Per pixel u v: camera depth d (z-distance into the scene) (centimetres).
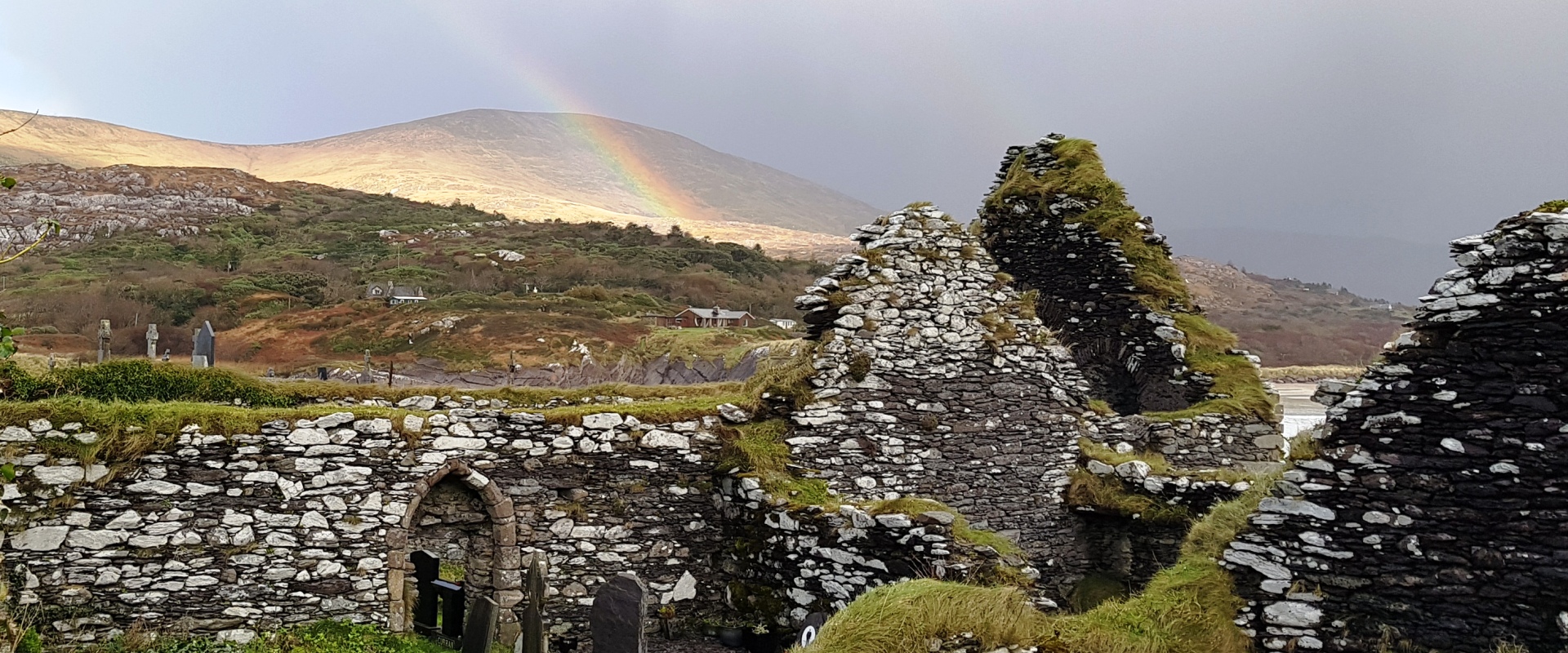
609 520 1212
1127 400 1831
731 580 1246
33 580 973
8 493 967
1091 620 895
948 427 1377
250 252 8869
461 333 4206
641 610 888
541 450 1184
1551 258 817
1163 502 1345
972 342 1417
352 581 1076
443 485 1154
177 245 8931
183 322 5275
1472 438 834
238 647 1006
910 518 1079
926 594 884
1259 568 906
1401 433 864
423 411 1156
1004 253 1952
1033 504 1419
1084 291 1855
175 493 1023
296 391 1341
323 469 1076
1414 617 839
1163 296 1814
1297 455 923
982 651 834
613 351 3641
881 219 1472
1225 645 876
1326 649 864
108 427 1004
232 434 1044
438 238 10700
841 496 1238
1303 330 6650
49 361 1393
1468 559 826
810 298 1366
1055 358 1498
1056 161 1952
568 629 1181
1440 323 859
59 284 6119
